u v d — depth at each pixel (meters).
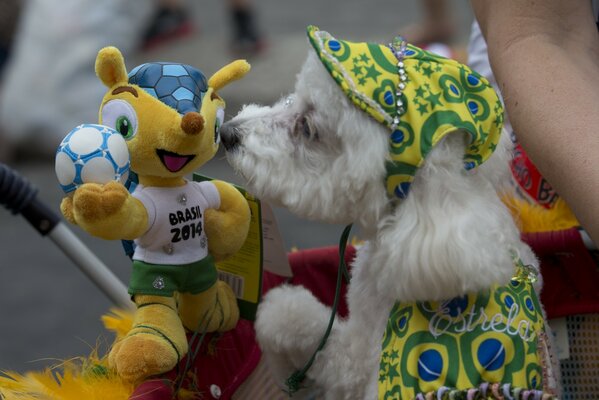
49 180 6.18
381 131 1.75
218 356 1.99
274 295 2.04
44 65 6.39
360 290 1.94
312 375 2.00
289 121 1.88
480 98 1.78
